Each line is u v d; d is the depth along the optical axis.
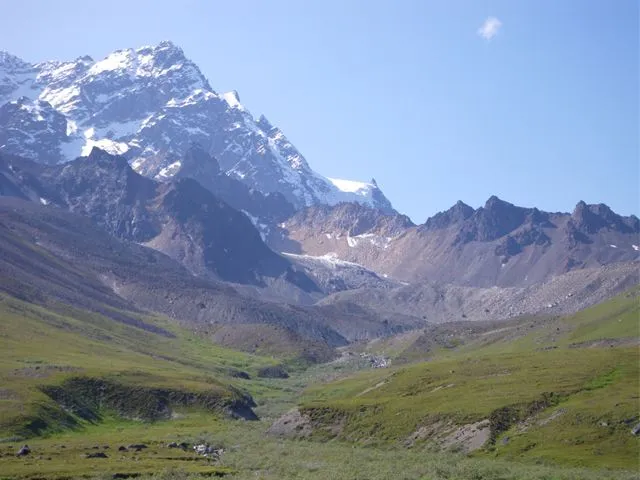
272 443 179.75
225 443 180.88
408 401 190.25
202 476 127.69
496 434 156.12
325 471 133.25
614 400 160.00
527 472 126.06
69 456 147.38
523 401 169.00
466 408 170.62
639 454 137.62
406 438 168.12
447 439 160.75
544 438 150.00
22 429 180.00
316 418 193.25
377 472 130.00
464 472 127.81
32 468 128.75
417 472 129.50
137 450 159.75
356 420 186.62
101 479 121.81
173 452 159.50
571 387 176.88
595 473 125.25
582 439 145.88
